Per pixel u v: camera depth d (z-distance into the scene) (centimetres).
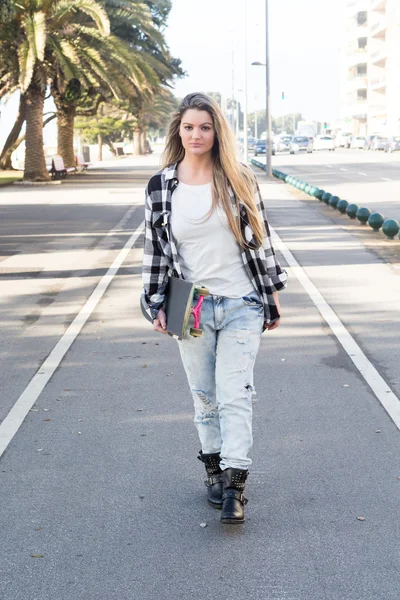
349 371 773
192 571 416
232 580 406
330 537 450
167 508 491
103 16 3594
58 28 3666
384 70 13112
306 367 791
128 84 3853
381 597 388
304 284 1224
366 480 526
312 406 675
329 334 919
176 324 457
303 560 425
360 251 1562
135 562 427
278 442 596
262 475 538
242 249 455
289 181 3597
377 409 664
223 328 460
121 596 394
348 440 597
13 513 488
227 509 459
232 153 445
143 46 5031
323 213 2325
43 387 741
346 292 1159
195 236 450
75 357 845
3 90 4675
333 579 405
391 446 584
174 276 466
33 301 1145
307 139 9162
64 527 468
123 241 1778
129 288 1228
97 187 3706
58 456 576
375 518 471
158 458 570
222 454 463
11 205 2755
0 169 5444
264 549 438
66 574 416
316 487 516
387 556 427
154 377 767
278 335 920
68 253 1608
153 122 11594
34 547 445
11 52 3722
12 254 1605
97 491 518
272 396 704
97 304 1116
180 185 450
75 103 4975
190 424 637
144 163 7344
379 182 3675
